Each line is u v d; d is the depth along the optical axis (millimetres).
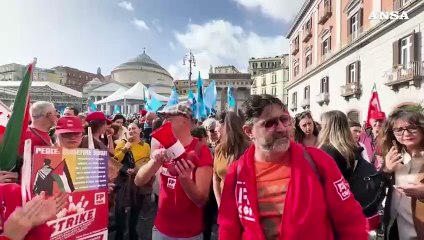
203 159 2836
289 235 1766
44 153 2186
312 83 31953
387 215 2930
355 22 22875
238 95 81562
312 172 1850
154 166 2832
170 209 2879
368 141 5336
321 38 29594
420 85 15117
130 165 4977
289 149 1970
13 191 1875
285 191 1880
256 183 1964
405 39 16500
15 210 1771
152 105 15102
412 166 2814
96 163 2545
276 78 75438
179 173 2596
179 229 2859
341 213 1830
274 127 1893
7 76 73125
